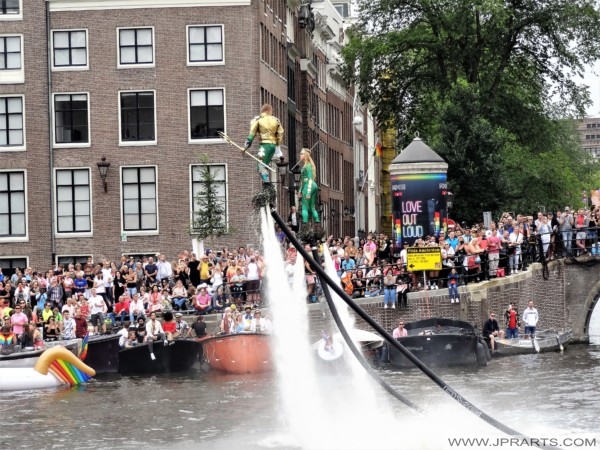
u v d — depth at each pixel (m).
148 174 63.69
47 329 46.56
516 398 37.59
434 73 75.81
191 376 44.91
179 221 63.38
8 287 48.38
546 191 78.25
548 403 36.53
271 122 21.33
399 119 77.62
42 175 63.75
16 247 63.56
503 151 72.19
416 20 75.12
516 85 75.44
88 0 63.69
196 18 63.72
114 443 32.28
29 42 63.97
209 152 63.38
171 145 63.56
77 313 46.62
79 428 34.34
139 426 34.44
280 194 64.81
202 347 45.94
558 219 54.62
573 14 72.31
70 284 48.34
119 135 63.72
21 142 63.94
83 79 64.00
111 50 63.91
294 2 77.31
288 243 40.62
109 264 48.75
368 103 79.00
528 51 74.44
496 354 49.12
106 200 63.59
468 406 23.80
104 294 48.47
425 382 41.19
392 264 49.69
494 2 70.94
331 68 95.31
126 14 63.88
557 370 44.28
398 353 45.66
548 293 54.47
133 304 47.56
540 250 53.84
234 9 63.66
